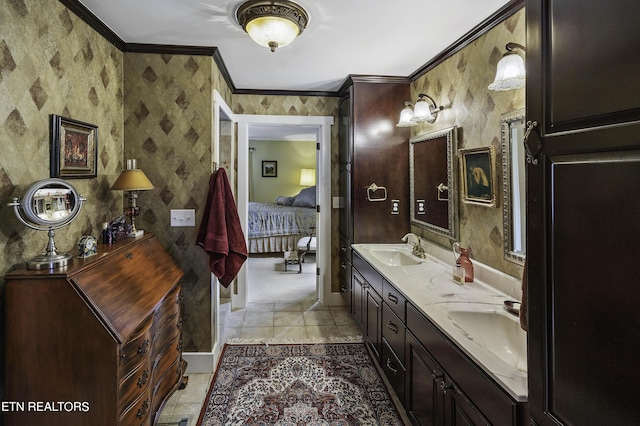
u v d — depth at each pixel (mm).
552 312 826
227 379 2404
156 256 2082
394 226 3217
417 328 1701
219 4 1842
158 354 1843
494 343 1549
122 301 1519
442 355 1434
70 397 1354
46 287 1337
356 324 3338
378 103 3145
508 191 1839
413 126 3117
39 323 1340
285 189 8508
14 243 1423
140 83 2396
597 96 688
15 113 1415
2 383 1352
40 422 1354
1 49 1342
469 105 2221
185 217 2473
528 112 900
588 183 714
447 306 1657
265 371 2506
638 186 608
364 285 2762
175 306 2086
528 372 918
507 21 1847
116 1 1810
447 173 2479
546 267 842
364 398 2184
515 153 1797
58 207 1466
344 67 2869
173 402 2146
